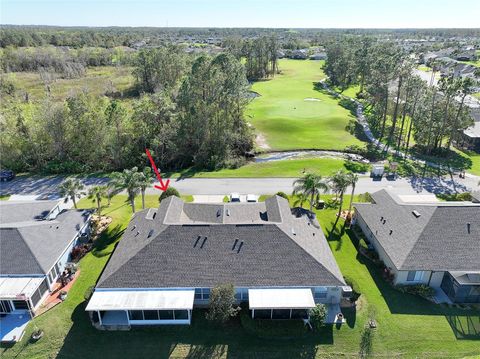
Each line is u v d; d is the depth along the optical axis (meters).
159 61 129.75
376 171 67.56
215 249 37.59
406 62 92.62
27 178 68.75
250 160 79.00
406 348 32.50
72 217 47.31
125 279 35.56
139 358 31.45
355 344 32.81
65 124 72.50
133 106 81.94
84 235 47.81
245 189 63.09
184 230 38.72
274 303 33.59
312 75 179.12
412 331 34.12
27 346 32.56
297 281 35.72
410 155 79.62
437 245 39.88
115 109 72.38
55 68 171.00
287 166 72.25
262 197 59.47
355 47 168.50
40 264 37.91
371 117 103.62
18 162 71.62
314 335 33.59
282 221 40.84
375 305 37.03
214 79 80.06
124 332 33.94
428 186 64.19
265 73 176.38
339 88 149.50
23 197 60.38
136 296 34.22
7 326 34.50
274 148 84.31
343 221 52.50
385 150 82.44
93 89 135.12
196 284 35.41
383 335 33.69
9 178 67.44
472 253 39.28
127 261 36.72
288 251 37.47
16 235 39.88
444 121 76.38
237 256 37.19
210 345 32.66
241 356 31.62
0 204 48.44
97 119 72.56
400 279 39.25
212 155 76.44
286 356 31.64
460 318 35.72
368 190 62.34
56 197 60.41
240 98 88.56
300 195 52.25
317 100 125.50
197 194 61.31
